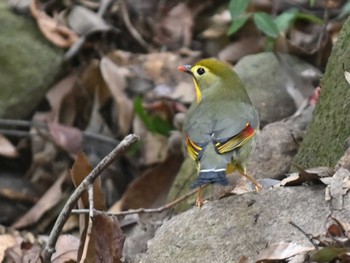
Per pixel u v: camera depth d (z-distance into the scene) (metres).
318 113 10.25
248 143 8.84
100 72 13.95
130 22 14.87
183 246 8.24
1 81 13.91
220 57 14.00
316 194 8.22
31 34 14.23
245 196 8.41
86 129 13.83
